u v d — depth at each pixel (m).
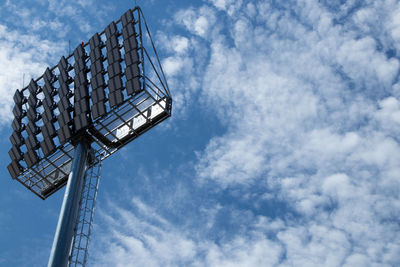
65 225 41.12
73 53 53.66
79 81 50.41
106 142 49.62
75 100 49.47
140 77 45.34
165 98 47.72
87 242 41.25
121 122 47.78
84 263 39.81
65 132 48.25
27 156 51.62
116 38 49.44
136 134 48.81
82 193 44.72
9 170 53.88
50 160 51.03
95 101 47.12
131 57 46.72
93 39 51.66
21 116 56.19
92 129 48.16
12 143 55.16
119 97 45.31
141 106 46.62
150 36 50.03
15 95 58.50
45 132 50.69
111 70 47.53
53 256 39.28
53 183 52.69
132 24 49.03
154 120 48.00
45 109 52.38
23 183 53.25
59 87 52.09
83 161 46.50
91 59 50.47
